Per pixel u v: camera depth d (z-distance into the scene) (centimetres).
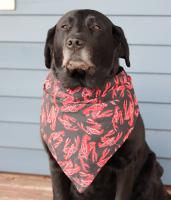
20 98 208
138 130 164
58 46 164
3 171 216
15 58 206
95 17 161
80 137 161
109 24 166
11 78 207
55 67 167
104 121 161
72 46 157
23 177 212
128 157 163
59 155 163
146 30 197
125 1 196
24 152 213
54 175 169
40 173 213
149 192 176
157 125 203
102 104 161
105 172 166
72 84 162
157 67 199
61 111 163
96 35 160
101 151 161
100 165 161
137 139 164
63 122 162
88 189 170
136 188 175
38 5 201
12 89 208
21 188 202
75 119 162
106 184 169
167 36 196
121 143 160
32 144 211
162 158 205
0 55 206
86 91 162
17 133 212
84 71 160
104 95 162
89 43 158
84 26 160
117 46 169
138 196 176
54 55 167
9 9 202
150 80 200
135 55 199
